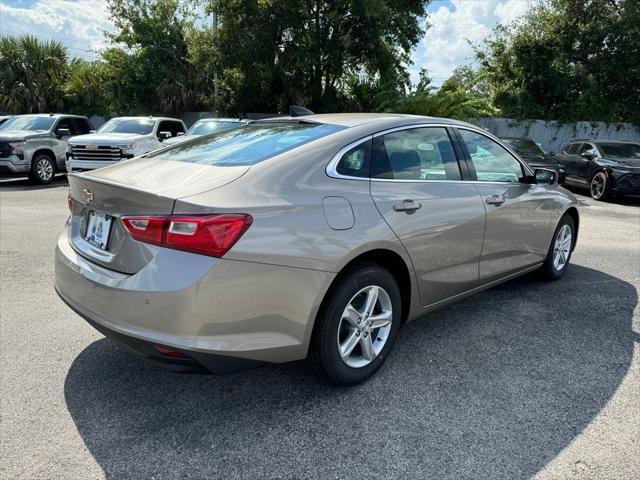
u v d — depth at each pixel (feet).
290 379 9.93
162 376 9.98
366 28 57.57
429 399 9.25
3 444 7.86
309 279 8.29
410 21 58.95
